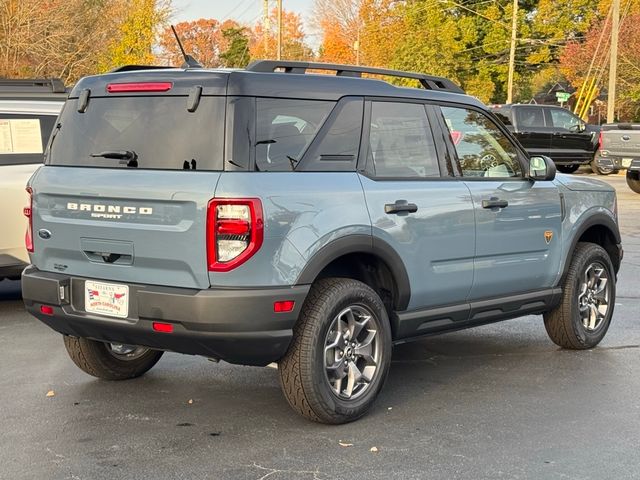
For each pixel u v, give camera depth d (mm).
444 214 5445
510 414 5207
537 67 50719
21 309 8320
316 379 4746
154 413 5180
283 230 4520
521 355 6711
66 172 4996
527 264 6184
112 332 4797
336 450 4562
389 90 5367
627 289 9445
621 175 27844
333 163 4930
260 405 5352
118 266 4738
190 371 6137
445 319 5648
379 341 5113
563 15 48438
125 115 4891
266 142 4613
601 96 45188
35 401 5402
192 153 4566
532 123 26609
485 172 6000
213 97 4578
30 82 8516
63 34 31656
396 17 55469
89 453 4500
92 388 5703
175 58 59125
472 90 49375
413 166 5434
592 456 4496
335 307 4809
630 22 37656
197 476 4191
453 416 5168
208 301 4383
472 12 48750
